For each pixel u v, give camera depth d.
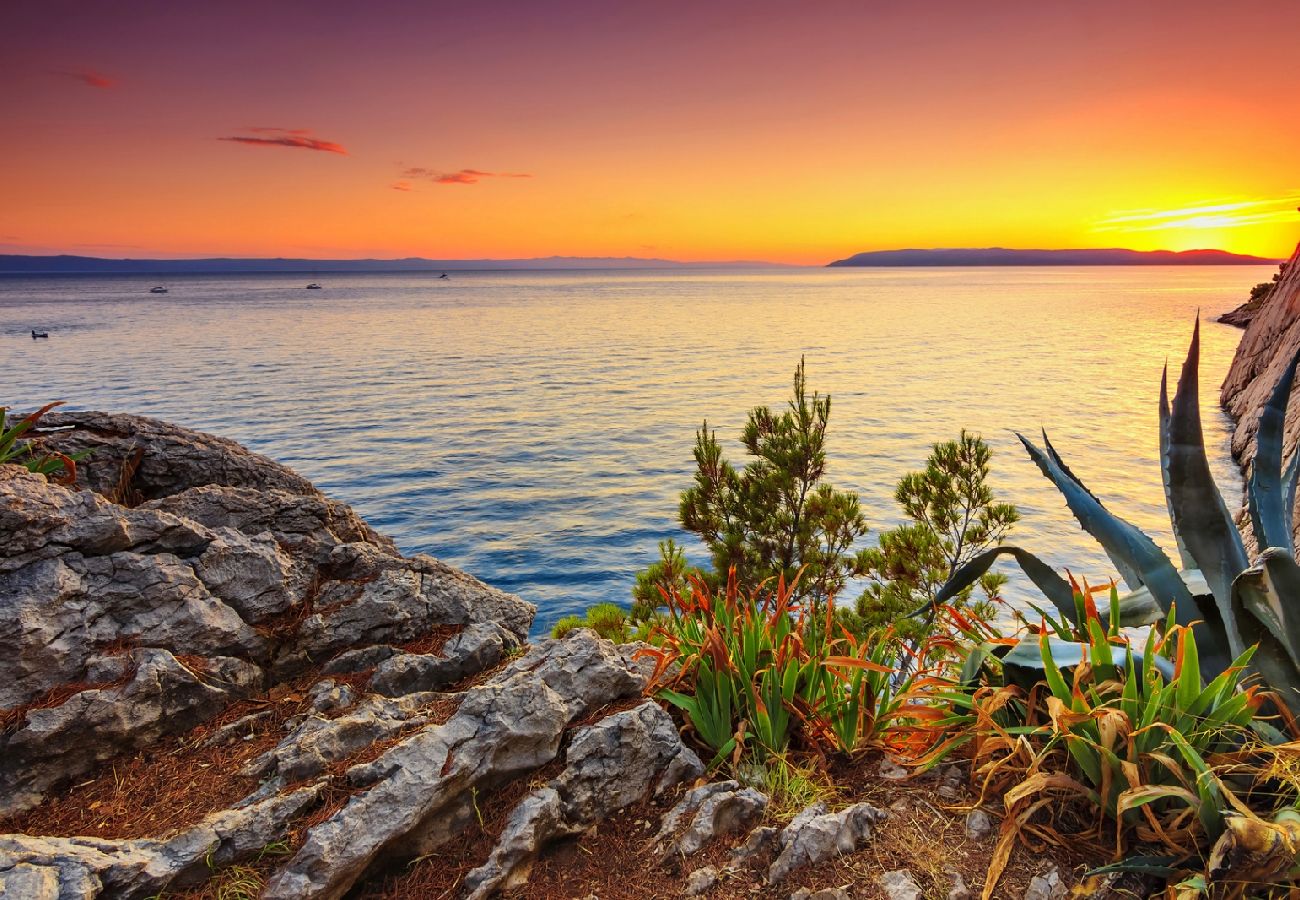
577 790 3.06
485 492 39.50
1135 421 53.09
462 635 4.02
